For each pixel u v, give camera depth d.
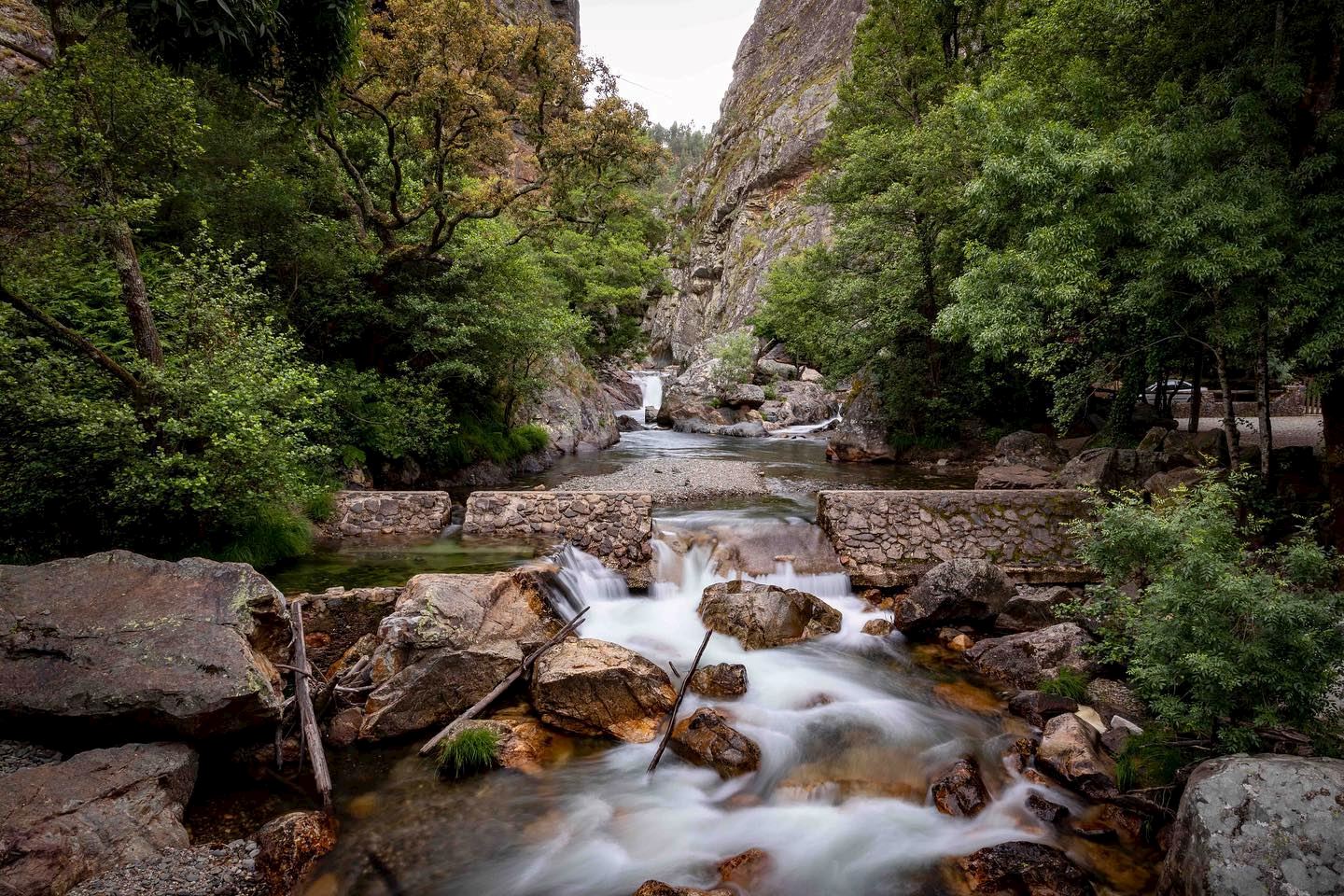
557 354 22.00
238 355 7.89
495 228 18.56
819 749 6.05
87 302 9.12
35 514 7.24
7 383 6.55
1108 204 7.88
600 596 9.26
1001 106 10.15
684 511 12.38
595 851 4.74
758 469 17.88
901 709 6.68
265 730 5.29
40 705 4.46
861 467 19.25
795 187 63.09
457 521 11.19
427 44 13.52
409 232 16.44
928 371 21.48
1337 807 3.48
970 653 7.81
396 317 14.63
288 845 4.26
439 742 5.73
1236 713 4.91
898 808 5.29
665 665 7.43
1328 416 8.37
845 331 22.00
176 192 8.18
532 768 5.57
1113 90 9.96
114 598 5.26
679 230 84.44
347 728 5.78
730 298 62.69
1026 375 19.12
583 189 18.45
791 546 10.22
